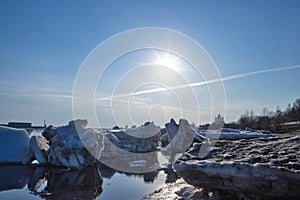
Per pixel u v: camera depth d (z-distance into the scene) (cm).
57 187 1285
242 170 707
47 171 1741
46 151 2006
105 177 1548
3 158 1952
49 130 2011
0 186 1320
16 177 1552
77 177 1556
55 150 1877
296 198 687
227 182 750
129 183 1369
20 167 1869
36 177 1554
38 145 1984
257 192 708
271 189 682
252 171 692
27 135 2142
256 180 691
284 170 668
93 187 1284
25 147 2042
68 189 1248
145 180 1449
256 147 912
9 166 1894
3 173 1666
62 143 1856
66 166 1838
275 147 884
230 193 781
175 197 968
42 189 1250
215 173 753
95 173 1680
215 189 812
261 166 685
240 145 963
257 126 4334
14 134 2102
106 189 1237
